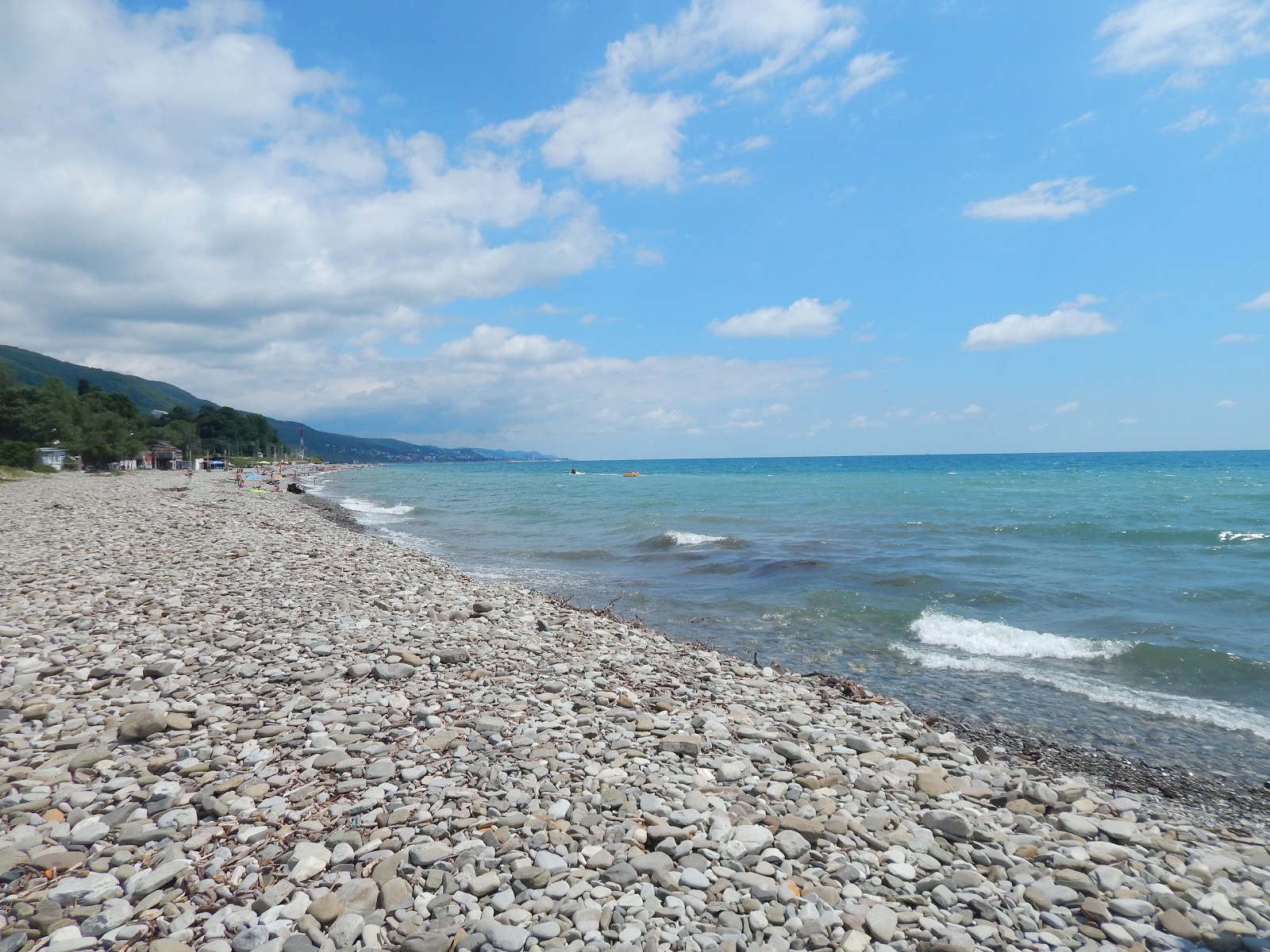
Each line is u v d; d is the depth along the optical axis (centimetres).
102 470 9225
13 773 533
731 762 637
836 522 3266
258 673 798
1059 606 1563
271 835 467
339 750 596
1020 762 778
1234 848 577
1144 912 445
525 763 595
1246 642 1262
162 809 493
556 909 404
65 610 1040
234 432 18150
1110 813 625
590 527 3378
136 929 369
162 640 906
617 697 808
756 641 1322
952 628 1376
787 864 471
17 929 357
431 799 523
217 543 1898
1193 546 2395
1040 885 474
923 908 436
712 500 4894
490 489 7244
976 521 3183
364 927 378
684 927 393
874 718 850
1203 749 840
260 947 356
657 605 1627
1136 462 15162
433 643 970
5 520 2378
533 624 1188
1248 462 13962
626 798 544
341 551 1931
